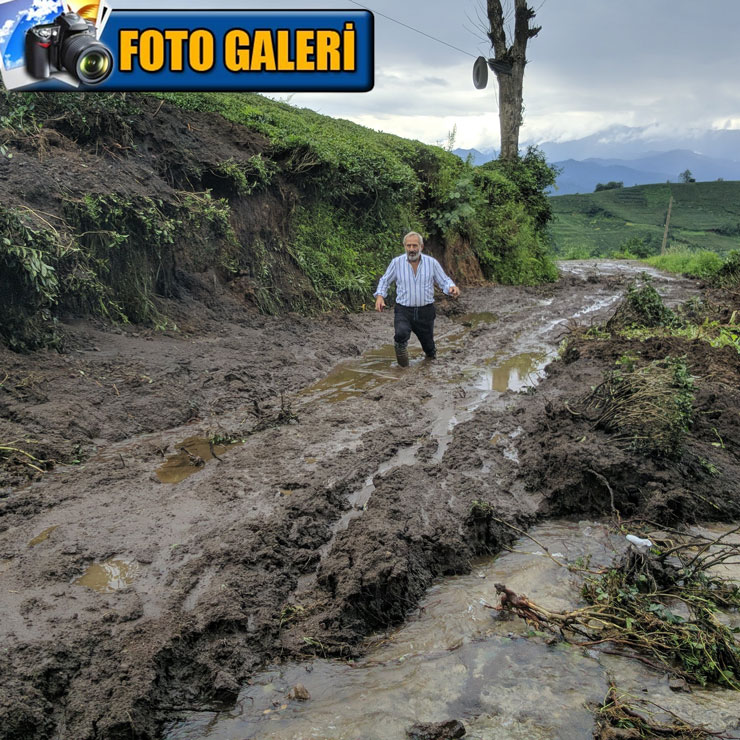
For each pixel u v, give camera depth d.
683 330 9.64
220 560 3.96
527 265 18.55
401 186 14.34
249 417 6.66
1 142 7.81
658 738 2.76
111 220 8.10
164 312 8.79
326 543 4.37
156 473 5.26
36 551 4.01
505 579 4.03
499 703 2.97
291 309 10.88
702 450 5.47
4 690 2.81
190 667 3.17
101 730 2.71
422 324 9.02
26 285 6.67
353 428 6.47
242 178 10.30
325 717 2.90
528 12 22.23
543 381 8.00
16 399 5.88
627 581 3.88
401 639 3.49
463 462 5.53
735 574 4.04
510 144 22.81
